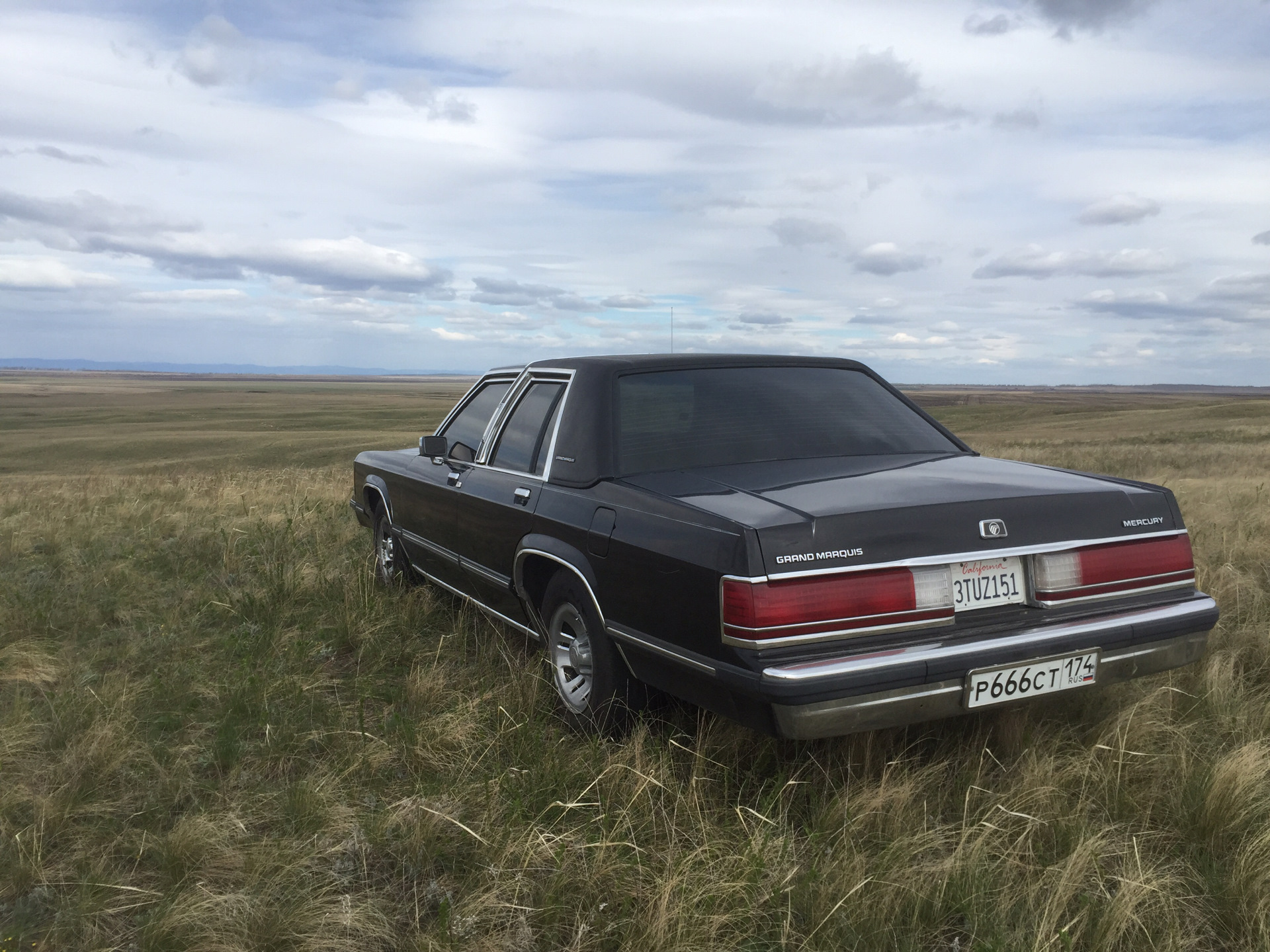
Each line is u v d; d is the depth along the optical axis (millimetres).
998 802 2852
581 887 2508
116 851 2783
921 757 3260
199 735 3613
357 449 60219
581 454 3656
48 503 11031
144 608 5527
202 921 2340
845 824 2725
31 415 132875
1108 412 87750
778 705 2568
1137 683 3775
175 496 11328
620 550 3191
